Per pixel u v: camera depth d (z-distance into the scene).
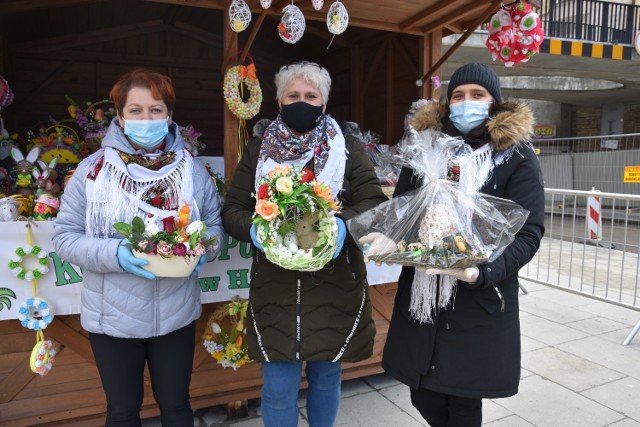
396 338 1.84
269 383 1.87
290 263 1.56
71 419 2.34
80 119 3.06
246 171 1.96
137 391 1.77
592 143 13.13
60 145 2.94
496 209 1.58
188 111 6.39
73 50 5.72
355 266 1.88
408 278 1.83
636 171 7.20
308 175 1.64
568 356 3.52
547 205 11.49
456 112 1.74
